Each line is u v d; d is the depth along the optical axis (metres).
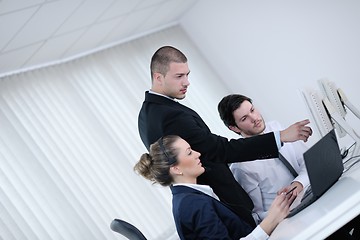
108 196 4.86
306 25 5.82
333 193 2.66
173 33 6.19
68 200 4.61
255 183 3.54
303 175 3.34
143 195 5.01
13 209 4.30
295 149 3.64
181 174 2.90
